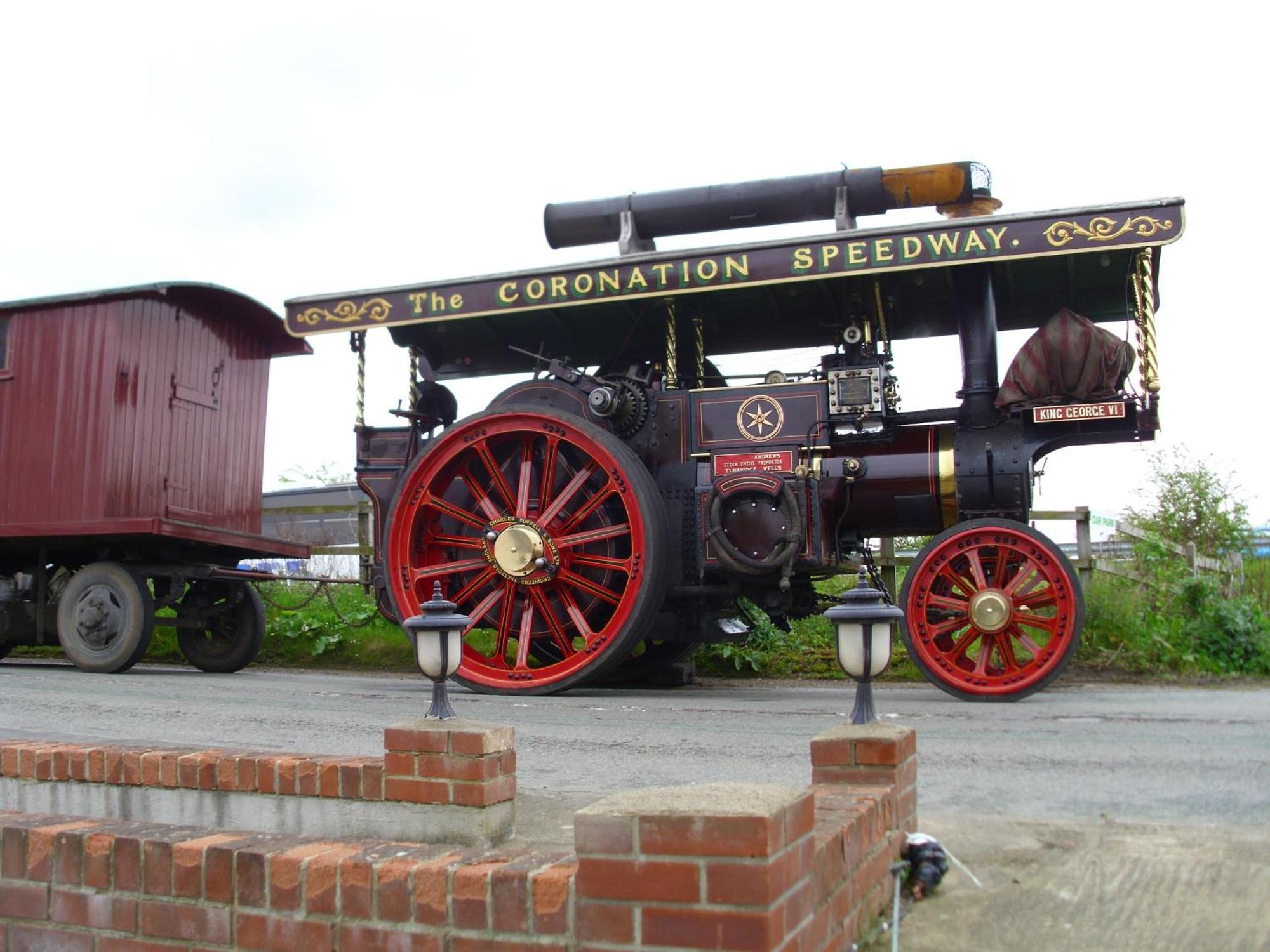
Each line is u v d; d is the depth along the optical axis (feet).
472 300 34.63
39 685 33.30
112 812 16.19
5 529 39.78
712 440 34.68
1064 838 14.90
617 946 9.49
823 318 38.24
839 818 11.48
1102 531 44.14
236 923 11.66
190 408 42.32
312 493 71.72
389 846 11.82
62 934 12.57
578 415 35.81
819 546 32.55
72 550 42.27
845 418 33.42
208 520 42.93
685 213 35.96
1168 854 14.07
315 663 46.26
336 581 47.57
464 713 27.45
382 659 45.57
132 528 38.01
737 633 37.29
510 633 37.11
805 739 22.40
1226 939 11.48
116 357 39.45
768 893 9.06
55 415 39.88
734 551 32.91
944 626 30.45
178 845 12.06
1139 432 31.86
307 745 22.85
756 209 35.45
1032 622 29.45
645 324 39.22
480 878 10.56
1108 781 18.10
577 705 29.27
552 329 40.01
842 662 14.20
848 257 31.35
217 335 43.83
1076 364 30.76
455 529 37.91
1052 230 29.76
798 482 32.83
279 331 45.73
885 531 34.22
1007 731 22.99
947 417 33.81
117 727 24.94
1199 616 38.60
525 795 18.21
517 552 34.32
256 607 42.78
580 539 34.30
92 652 38.73
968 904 12.65
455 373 42.32
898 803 13.50
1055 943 11.54
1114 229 29.27
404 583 35.65
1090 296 35.86
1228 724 23.34
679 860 9.34
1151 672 36.40
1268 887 12.80
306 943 11.29
